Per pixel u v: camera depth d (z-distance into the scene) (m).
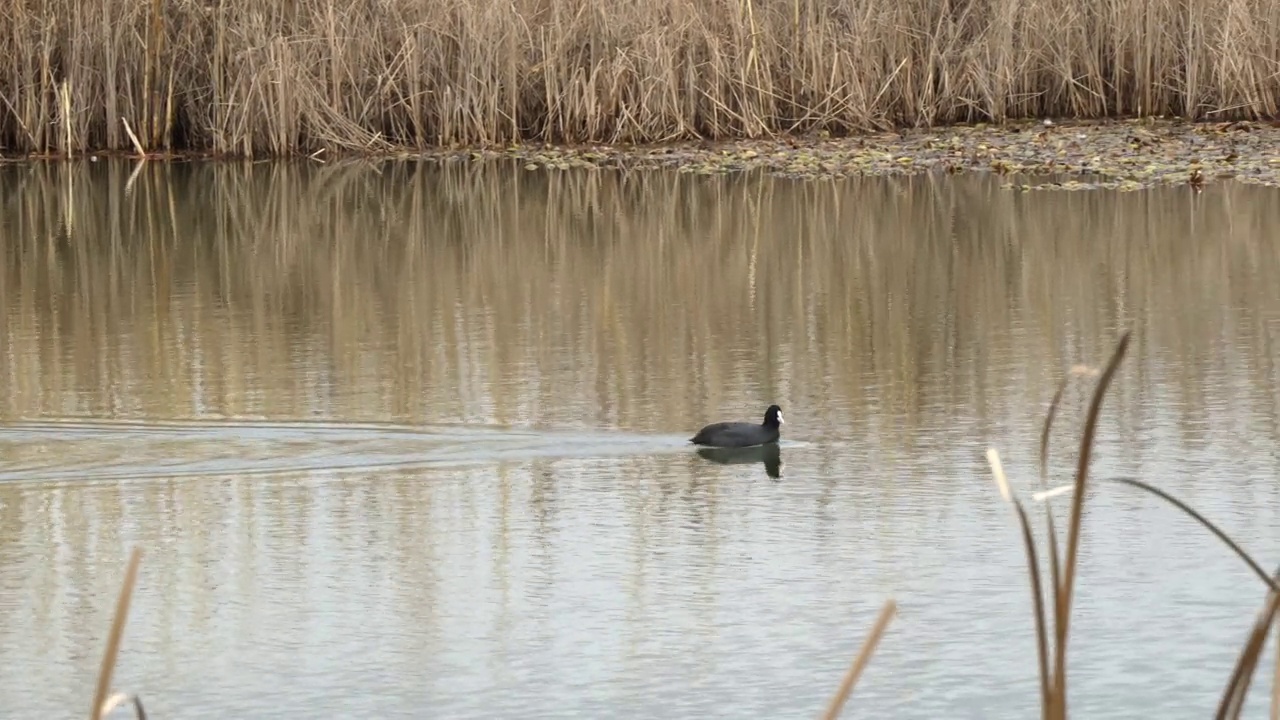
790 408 34.72
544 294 46.50
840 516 27.97
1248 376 36.28
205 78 73.56
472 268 50.44
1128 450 31.23
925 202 59.50
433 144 74.00
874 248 52.16
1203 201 57.84
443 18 73.00
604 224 57.25
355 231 56.94
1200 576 24.91
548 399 35.28
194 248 54.38
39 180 67.50
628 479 30.20
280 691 21.42
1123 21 74.31
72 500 28.98
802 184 63.69
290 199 62.94
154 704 21.14
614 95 73.00
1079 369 10.99
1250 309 42.72
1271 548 25.88
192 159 72.19
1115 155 66.75
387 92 72.94
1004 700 20.75
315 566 25.92
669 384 36.62
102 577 25.67
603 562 25.98
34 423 33.38
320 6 72.81
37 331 42.44
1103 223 54.78
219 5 72.75
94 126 73.81
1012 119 75.38
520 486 29.80
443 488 29.69
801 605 24.05
